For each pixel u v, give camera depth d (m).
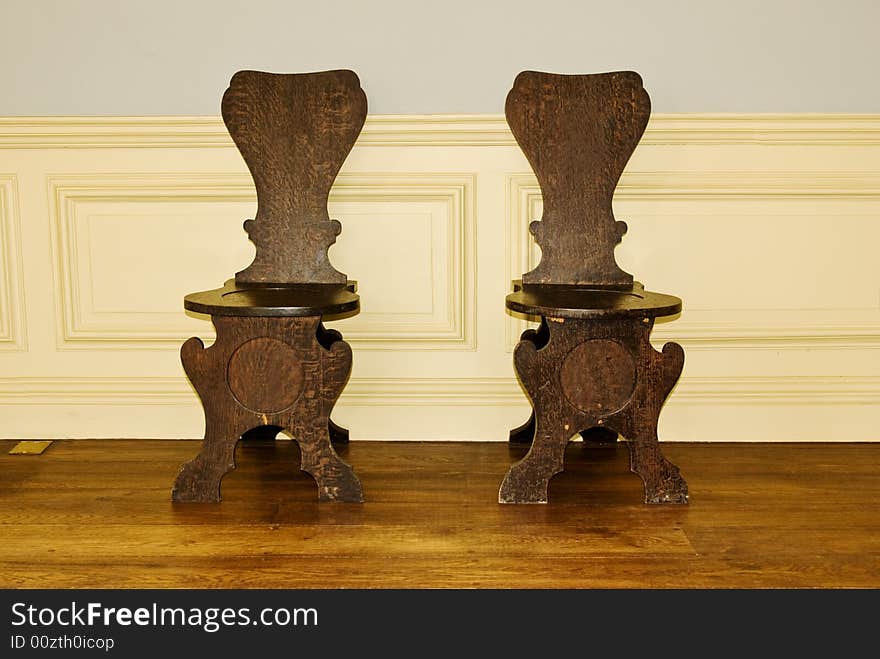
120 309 2.77
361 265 2.74
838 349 2.78
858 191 2.71
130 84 2.68
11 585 1.85
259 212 2.54
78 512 2.22
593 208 2.53
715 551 2.01
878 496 2.34
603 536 2.08
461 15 2.64
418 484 2.41
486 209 2.71
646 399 2.23
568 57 2.66
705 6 2.64
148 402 2.80
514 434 2.75
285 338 2.20
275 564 1.94
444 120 2.66
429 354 2.77
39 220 2.73
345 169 2.69
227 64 2.67
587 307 2.15
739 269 2.74
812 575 1.89
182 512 2.22
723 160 2.69
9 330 2.77
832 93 2.68
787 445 2.77
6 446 2.73
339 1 2.64
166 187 2.71
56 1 2.64
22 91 2.69
